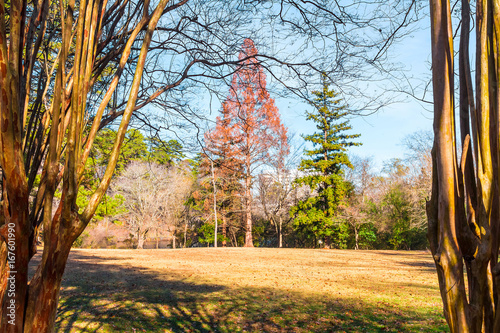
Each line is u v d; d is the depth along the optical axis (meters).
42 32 2.37
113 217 30.70
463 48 1.87
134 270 14.50
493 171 1.64
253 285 11.54
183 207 35.03
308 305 9.02
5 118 1.46
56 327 6.47
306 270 15.73
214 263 18.14
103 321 7.00
